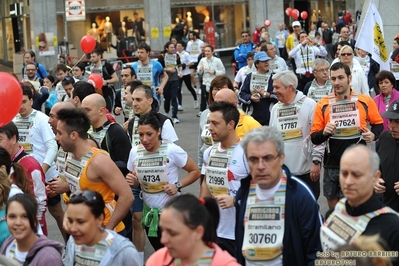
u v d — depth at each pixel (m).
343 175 5.57
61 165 9.07
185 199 5.26
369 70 17.56
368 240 4.80
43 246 6.45
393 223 5.51
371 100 9.72
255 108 13.58
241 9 40.72
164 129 9.66
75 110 7.74
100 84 15.32
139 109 10.36
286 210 6.25
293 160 9.85
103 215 6.28
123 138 9.54
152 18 38.38
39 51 34.78
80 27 38.75
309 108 9.82
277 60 18.28
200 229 5.23
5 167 8.16
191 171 8.94
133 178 8.96
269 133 6.17
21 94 8.13
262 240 6.30
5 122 8.08
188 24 40.03
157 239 8.98
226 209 7.83
